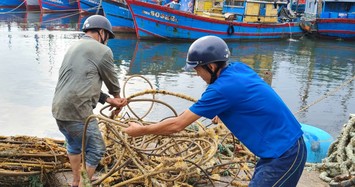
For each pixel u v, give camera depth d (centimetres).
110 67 386
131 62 1936
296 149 269
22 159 459
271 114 266
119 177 418
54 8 4031
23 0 4359
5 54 1792
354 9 3384
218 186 445
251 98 264
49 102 1088
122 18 2991
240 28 2797
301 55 2389
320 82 1603
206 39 273
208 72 274
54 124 907
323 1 3378
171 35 2669
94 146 383
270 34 2981
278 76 1705
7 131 842
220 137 516
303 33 3253
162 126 277
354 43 3081
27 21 3222
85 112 370
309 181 488
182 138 475
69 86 368
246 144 275
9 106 1025
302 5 3941
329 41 3155
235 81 265
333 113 1166
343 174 468
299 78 1673
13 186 441
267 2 2903
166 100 1146
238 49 2545
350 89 1489
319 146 604
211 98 264
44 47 2031
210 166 446
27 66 1556
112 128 385
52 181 448
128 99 450
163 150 432
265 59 2202
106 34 396
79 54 374
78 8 4081
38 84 1284
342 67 1994
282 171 266
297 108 1207
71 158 395
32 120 926
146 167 386
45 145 485
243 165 457
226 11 2900
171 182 398
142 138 469
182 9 2891
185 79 1532
